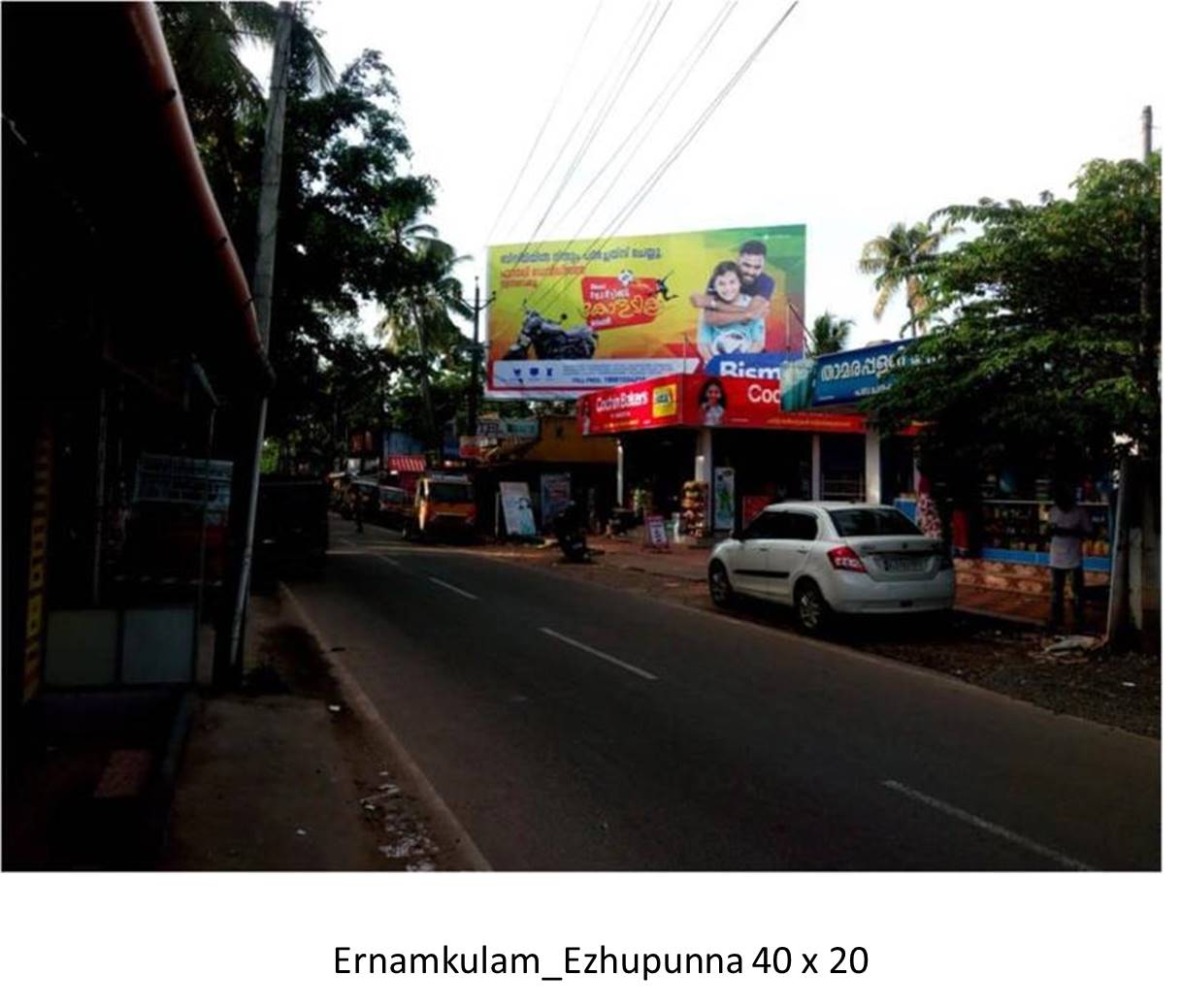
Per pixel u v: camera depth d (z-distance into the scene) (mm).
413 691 8383
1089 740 7008
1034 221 9711
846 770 6215
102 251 5121
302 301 18109
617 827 5207
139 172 3793
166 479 11672
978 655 10211
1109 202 9250
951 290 10484
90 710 6891
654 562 20984
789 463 26938
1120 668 9391
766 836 5086
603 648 10500
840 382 16188
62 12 2732
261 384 8227
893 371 11609
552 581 17328
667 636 11312
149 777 5707
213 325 6449
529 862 4734
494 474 33938
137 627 7301
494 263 36594
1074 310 9883
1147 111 10617
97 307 6109
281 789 5598
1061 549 11523
